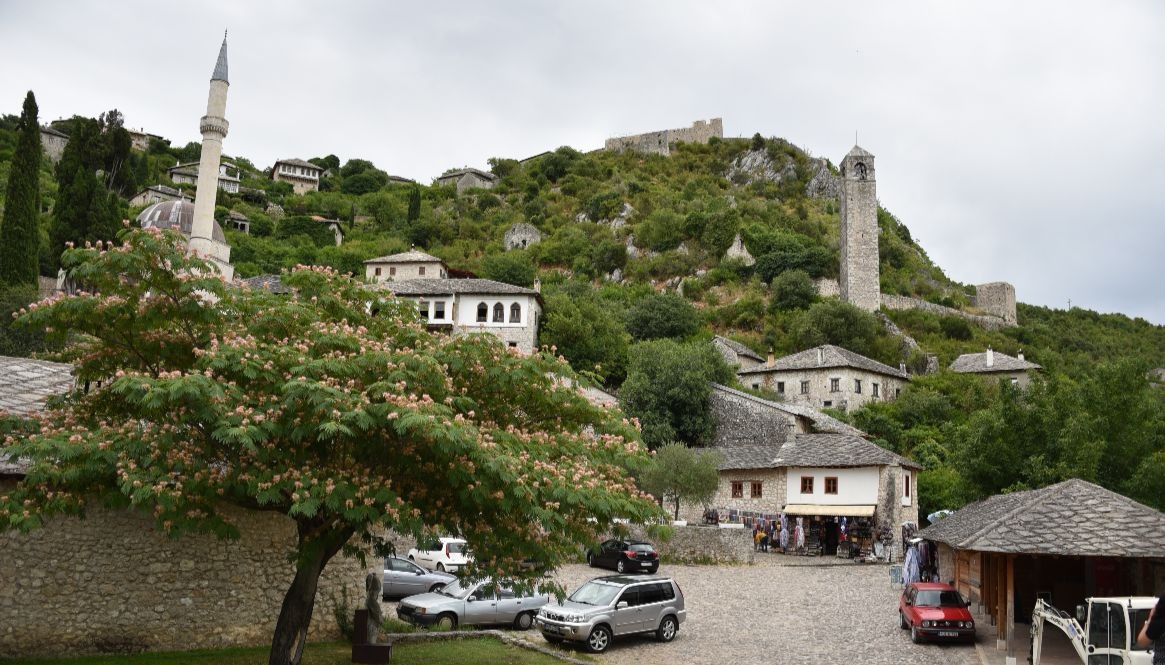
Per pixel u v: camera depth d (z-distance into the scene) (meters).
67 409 15.30
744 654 21.80
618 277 111.44
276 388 13.27
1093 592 25.11
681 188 149.50
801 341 89.25
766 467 47.22
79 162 71.00
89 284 14.98
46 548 16.52
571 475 14.55
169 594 17.64
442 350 15.85
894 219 136.62
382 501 13.40
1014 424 37.31
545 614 22.38
